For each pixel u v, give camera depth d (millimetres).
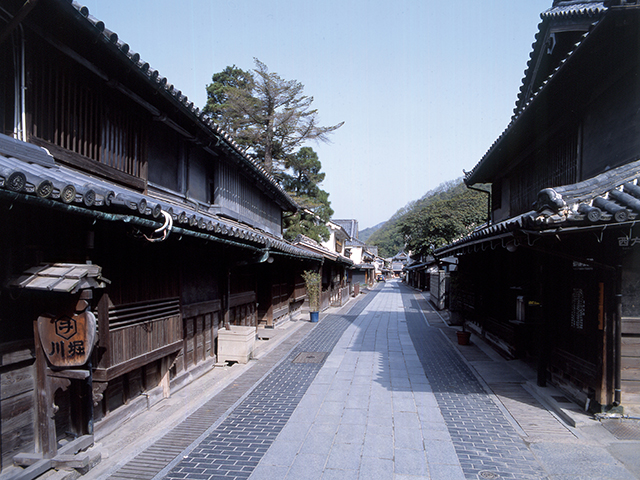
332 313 21672
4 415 3957
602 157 7133
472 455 5004
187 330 7957
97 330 4895
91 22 4449
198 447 5246
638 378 5770
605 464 4695
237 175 11633
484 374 8820
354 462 4848
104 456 4902
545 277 7453
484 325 13023
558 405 6438
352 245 54875
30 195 3146
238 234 6973
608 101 6973
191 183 9008
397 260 94000
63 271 3939
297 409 6668
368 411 6570
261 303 14875
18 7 4395
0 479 3812
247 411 6562
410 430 5789
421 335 14281
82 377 4152
